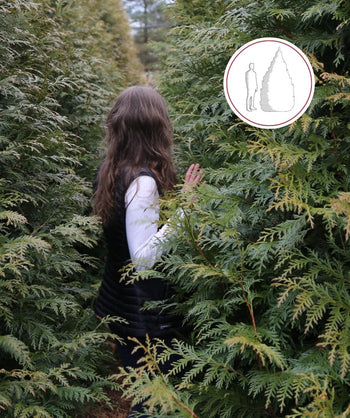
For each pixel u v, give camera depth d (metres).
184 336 1.91
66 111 3.10
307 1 1.69
